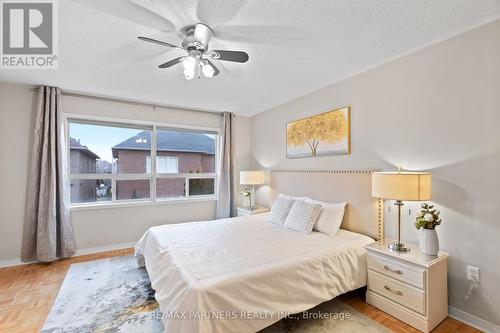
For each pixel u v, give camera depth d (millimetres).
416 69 2197
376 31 1878
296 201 3014
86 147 3508
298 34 1915
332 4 1563
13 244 2986
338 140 2922
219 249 2068
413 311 1811
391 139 2396
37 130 3014
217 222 3066
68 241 3184
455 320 1895
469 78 1872
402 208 2305
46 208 3023
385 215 2426
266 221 3154
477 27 1825
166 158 4109
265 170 4348
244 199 4664
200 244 2191
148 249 2469
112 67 2523
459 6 1596
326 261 1954
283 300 1672
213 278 1532
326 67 2543
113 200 3666
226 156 4406
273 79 2873
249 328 1505
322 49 2164
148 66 2502
